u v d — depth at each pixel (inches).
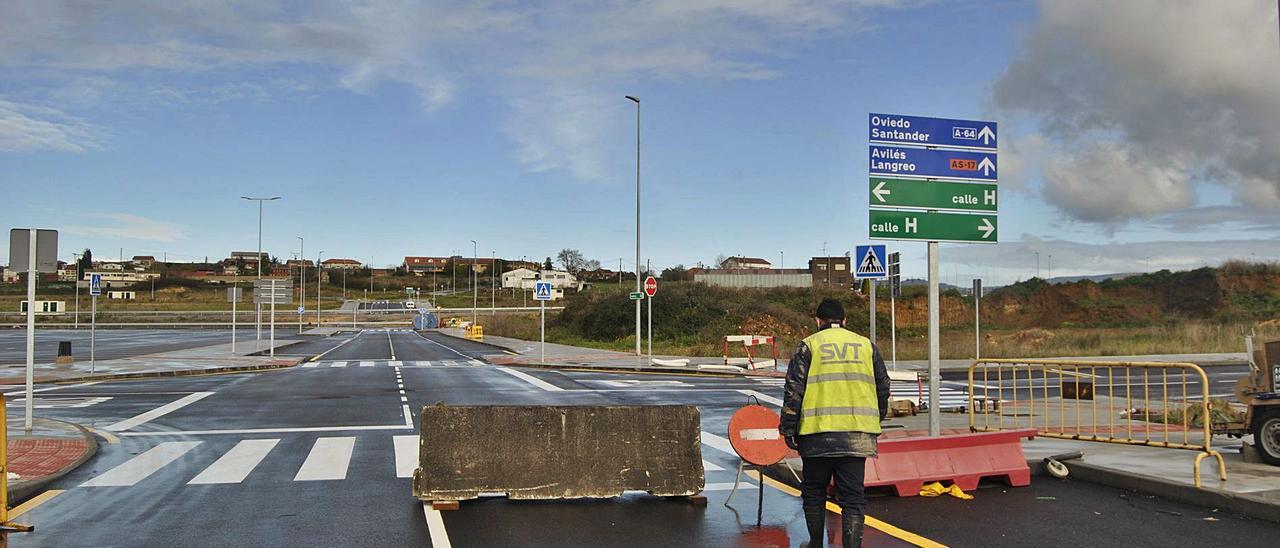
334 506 332.5
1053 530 289.7
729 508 332.2
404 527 299.7
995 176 430.0
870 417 253.3
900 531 289.4
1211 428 390.0
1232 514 309.9
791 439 261.0
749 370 1067.9
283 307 5374.0
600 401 732.7
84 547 273.9
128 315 4106.8
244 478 389.7
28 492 354.6
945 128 424.8
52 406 687.1
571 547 273.4
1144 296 2630.4
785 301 2500.0
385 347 1927.9
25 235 516.1
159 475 397.4
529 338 2256.4
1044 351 1369.3
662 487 341.1
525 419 342.6
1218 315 2359.7
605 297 2381.9
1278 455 370.0
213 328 3287.4
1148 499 336.5
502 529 297.0
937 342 409.1
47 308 3666.3
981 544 272.8
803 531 296.0
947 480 351.6
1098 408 641.6
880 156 414.3
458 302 5856.3
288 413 639.8
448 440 335.6
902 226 413.4
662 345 1723.7
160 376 1014.4
